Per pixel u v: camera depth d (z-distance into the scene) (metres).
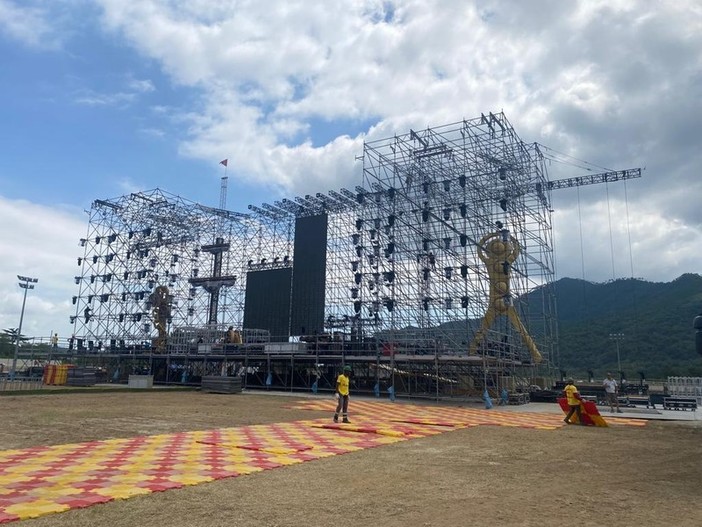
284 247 57.31
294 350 43.44
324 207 53.59
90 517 7.89
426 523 7.84
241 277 59.41
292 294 49.75
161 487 9.68
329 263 53.41
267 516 8.12
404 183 44.00
